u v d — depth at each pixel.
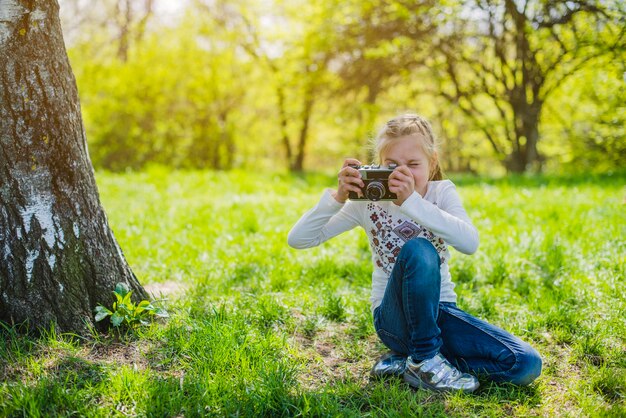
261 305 3.49
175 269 4.60
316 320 3.44
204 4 18.62
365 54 14.72
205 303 3.64
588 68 14.87
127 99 17.36
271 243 5.40
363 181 2.60
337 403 2.45
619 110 15.69
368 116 16.47
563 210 6.35
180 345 2.92
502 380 2.62
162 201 8.69
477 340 2.65
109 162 17.30
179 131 17.80
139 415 2.33
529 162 15.60
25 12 2.80
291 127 20.27
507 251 4.76
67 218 3.00
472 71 16.44
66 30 17.84
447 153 20.47
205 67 17.84
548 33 13.57
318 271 4.43
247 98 18.70
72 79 3.04
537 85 15.04
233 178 12.29
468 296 3.88
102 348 2.89
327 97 16.89
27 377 2.55
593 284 3.94
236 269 4.48
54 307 2.93
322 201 2.77
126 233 5.84
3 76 2.80
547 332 3.30
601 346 3.03
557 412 2.47
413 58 15.18
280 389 2.48
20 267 2.89
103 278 3.11
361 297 3.89
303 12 16.89
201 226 6.34
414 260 2.47
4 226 2.88
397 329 2.65
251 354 2.82
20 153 2.87
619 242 4.71
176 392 2.46
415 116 2.80
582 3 12.67
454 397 2.51
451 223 2.55
